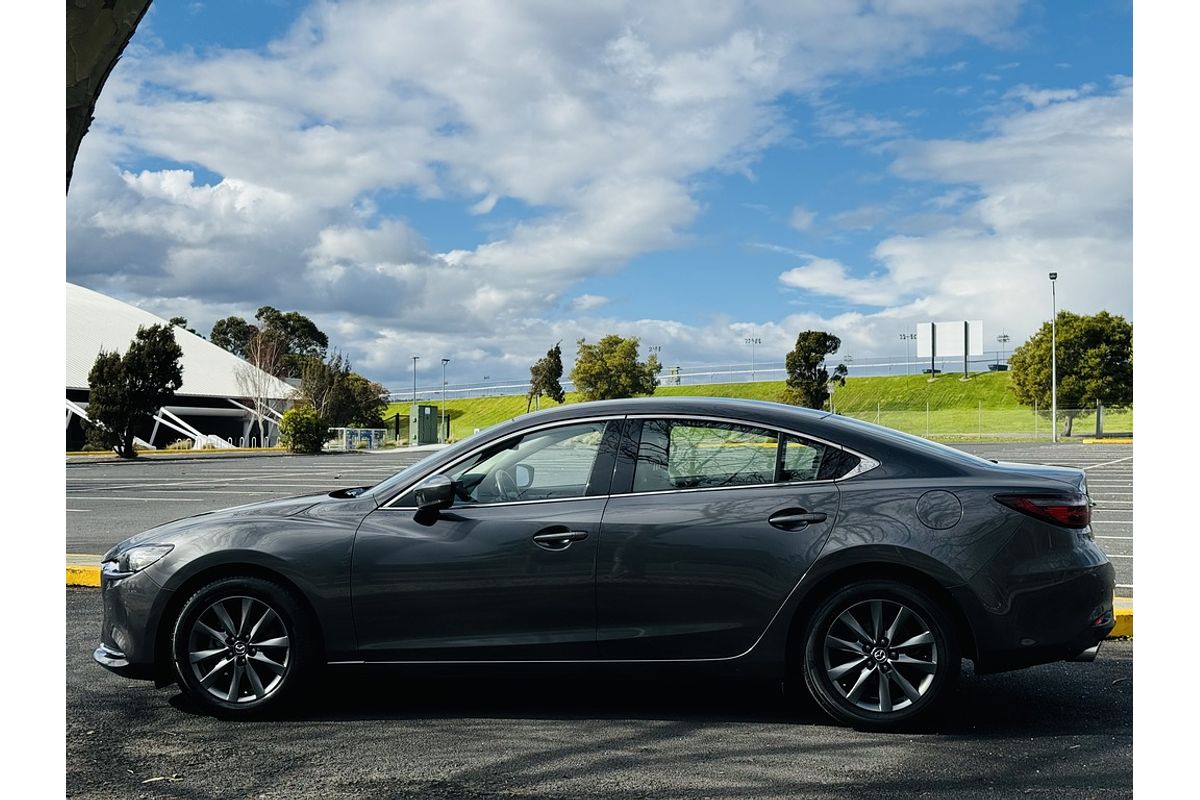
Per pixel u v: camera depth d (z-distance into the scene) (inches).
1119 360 2219.5
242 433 2561.5
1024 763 173.3
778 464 201.3
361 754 180.2
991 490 194.1
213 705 202.4
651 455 204.5
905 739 187.5
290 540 203.5
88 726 198.2
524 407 3617.1
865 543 191.5
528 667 199.6
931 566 189.9
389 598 201.2
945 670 190.2
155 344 1635.1
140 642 204.4
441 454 213.0
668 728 195.6
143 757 178.9
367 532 203.8
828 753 179.3
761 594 194.2
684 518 197.9
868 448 200.8
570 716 204.8
